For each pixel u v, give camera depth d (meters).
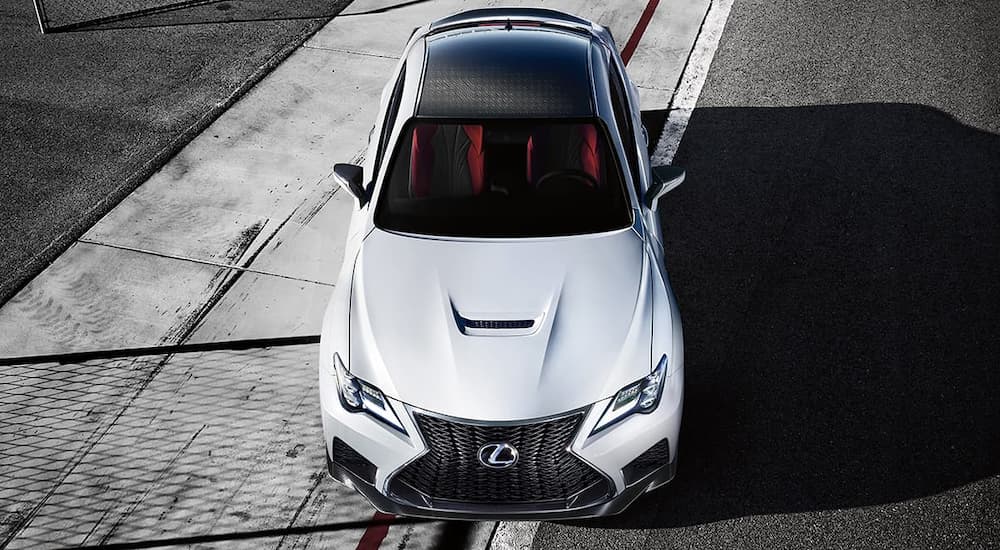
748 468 4.61
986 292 5.83
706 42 9.05
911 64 8.68
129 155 7.09
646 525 4.31
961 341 5.45
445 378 3.76
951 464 4.64
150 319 5.53
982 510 4.38
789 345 5.42
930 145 7.39
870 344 5.43
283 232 6.28
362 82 8.14
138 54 8.58
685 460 4.65
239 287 5.79
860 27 9.42
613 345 3.93
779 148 7.34
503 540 4.25
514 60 5.09
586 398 3.76
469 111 4.78
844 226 6.43
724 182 6.91
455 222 4.47
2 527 4.23
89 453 4.63
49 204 6.52
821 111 7.87
